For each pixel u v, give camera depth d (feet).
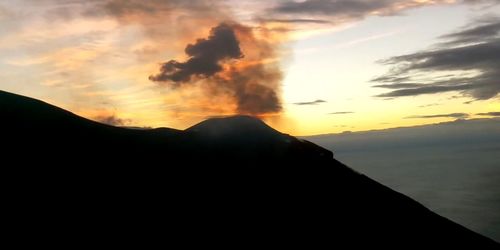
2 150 198.39
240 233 178.91
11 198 164.35
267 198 216.95
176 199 194.59
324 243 186.39
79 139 229.86
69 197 174.81
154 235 161.99
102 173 201.57
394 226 224.53
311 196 231.71
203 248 160.97
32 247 139.03
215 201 201.57
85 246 145.48
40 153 204.23
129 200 184.34
